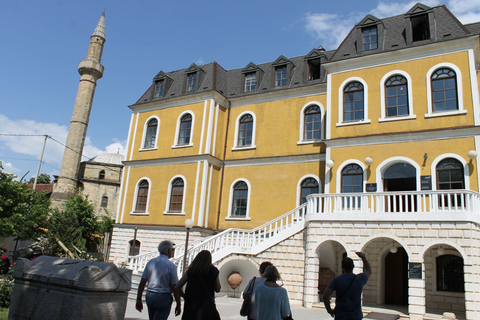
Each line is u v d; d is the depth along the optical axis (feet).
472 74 55.52
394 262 57.41
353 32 69.26
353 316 19.57
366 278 20.71
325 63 66.64
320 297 55.31
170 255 24.07
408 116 58.54
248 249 58.85
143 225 82.02
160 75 92.89
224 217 78.64
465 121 54.75
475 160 52.54
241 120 83.30
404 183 61.31
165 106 88.79
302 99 76.59
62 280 23.47
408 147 57.52
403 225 47.67
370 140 60.34
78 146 136.98
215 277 20.15
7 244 96.48
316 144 72.43
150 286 22.53
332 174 62.03
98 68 143.54
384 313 45.98
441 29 60.23
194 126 82.69
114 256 84.07
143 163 87.45
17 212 74.79
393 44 62.95
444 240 45.11
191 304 19.48
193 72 87.97
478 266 44.06
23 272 26.17
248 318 21.84
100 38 147.13
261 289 19.61
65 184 132.16
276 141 77.10
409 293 45.19
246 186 78.28
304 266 54.34
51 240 76.89
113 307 23.91
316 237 52.49
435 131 55.83
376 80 62.49
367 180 59.06
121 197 88.28
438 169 55.21
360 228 50.14
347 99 64.64
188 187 79.30
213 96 82.07
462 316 47.57
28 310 25.17
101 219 133.80
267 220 73.51
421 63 59.67
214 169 80.48
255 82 84.33
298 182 72.23
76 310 22.47
